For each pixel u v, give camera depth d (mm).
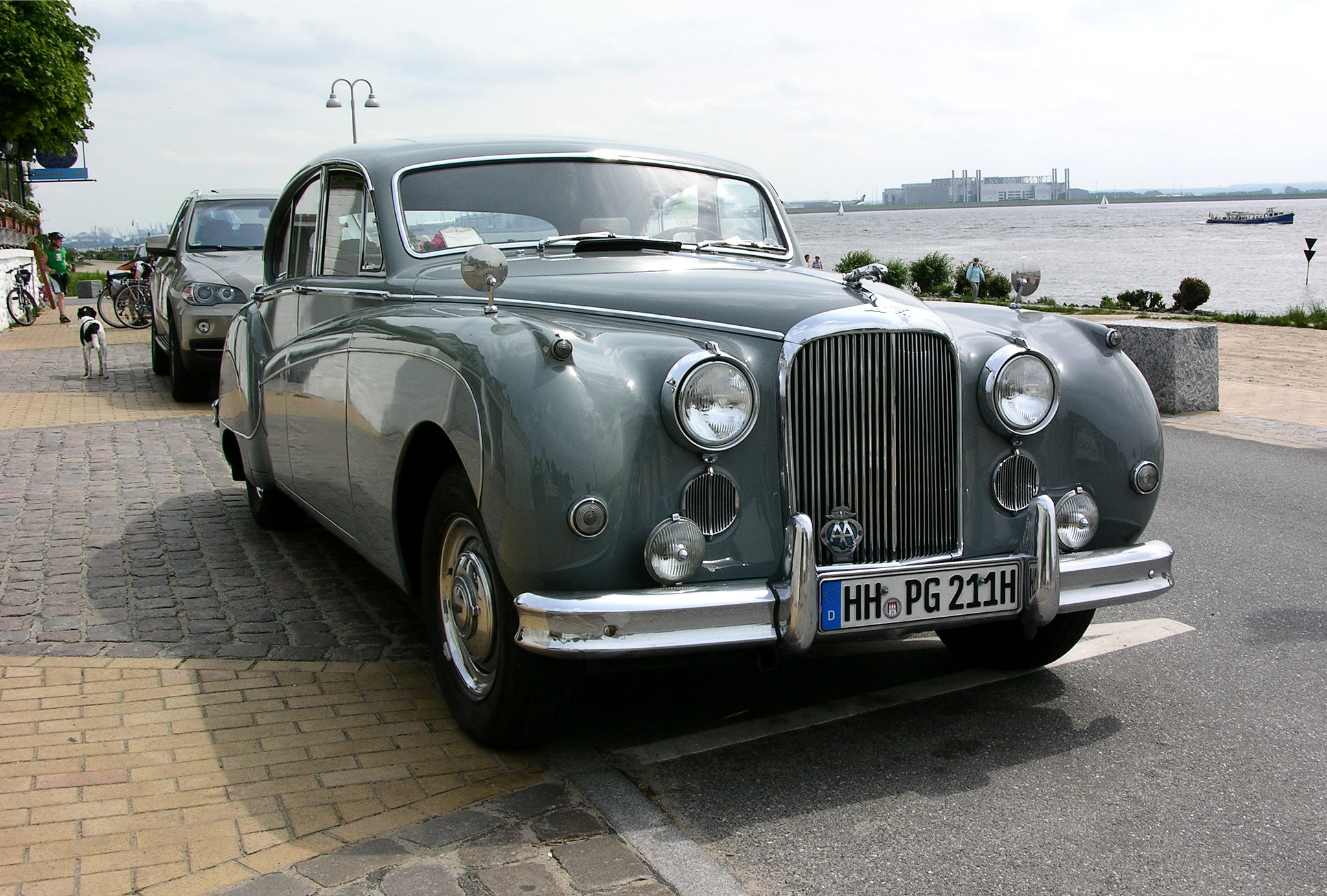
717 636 2914
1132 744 3422
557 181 4410
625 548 2926
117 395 11148
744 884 2596
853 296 3330
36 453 8109
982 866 2691
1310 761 3311
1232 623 4613
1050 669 4094
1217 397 11016
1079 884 2613
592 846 2756
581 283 3623
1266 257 99438
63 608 4652
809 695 3820
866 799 3049
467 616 3311
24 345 16188
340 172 4641
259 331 5457
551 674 3092
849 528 3176
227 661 4055
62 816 2889
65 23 27984
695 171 4719
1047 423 3441
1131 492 3641
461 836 2797
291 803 2977
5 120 26547
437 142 4516
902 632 3215
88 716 3547
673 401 2951
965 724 3574
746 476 3092
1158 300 35219
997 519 3443
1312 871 2678
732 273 3721
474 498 3139
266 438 5270
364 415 3861
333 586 5031
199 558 5457
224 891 2533
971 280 40625
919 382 3252
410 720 3566
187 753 3285
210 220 11242
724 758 3312
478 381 3041
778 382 3102
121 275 19422
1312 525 6324
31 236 28328
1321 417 10594
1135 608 4828
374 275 4230
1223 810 2994
